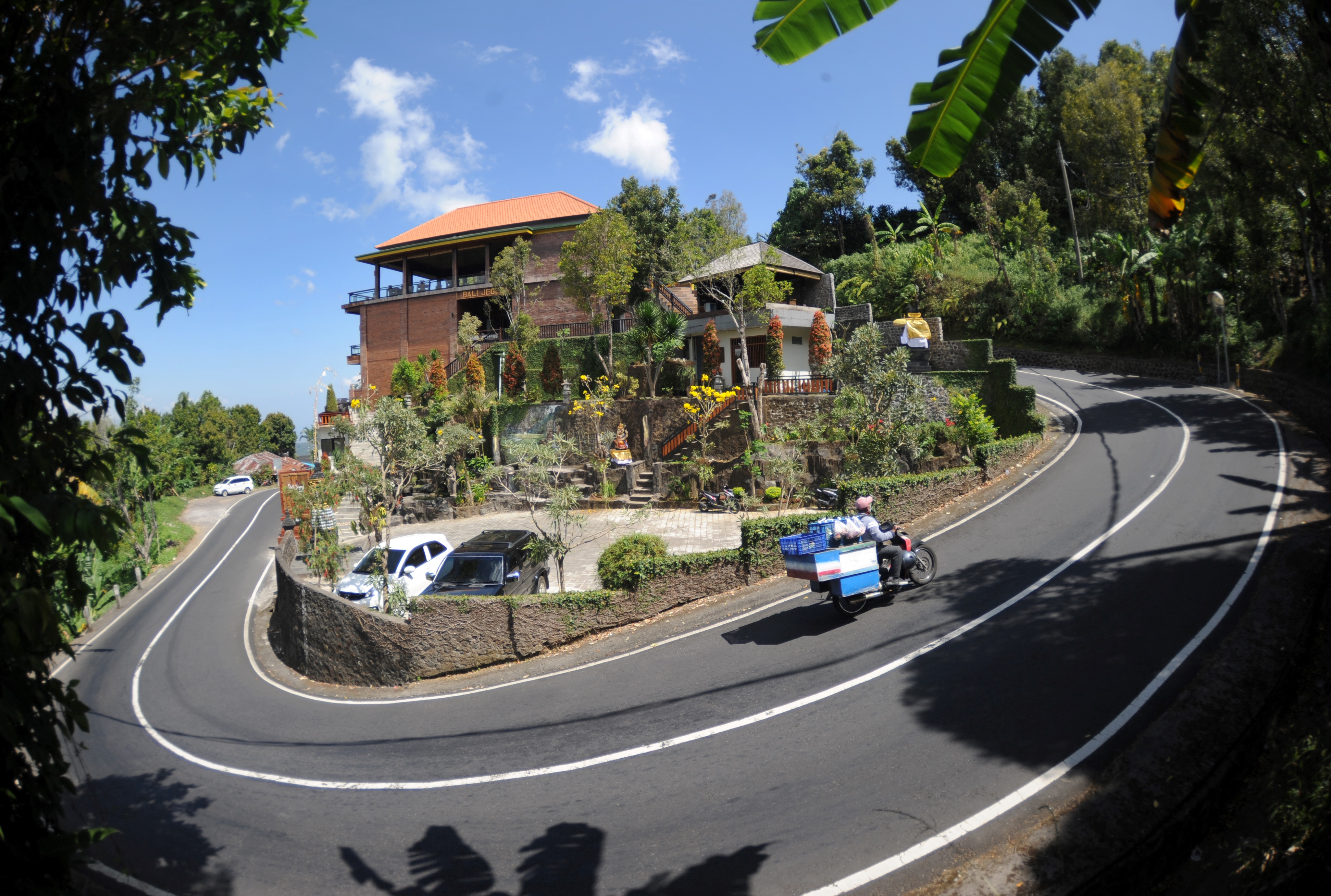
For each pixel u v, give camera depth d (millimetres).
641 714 9102
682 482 25234
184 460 56625
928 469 21797
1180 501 14484
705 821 6465
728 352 33375
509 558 15305
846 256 49594
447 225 49500
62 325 3662
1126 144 37188
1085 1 2760
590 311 34125
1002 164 50594
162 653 18984
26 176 3414
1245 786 6301
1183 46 3074
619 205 39594
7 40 3445
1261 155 15938
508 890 5852
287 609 16438
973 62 2900
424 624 12586
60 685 3588
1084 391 29344
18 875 3500
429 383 38312
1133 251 33844
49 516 3336
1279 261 28297
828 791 6652
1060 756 6648
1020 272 40562
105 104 3713
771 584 13648
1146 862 5285
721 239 30781
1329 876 3848
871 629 10617
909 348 29156
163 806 8516
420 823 7230
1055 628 9570
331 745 9961
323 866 6672
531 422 32219
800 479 21812
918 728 7570
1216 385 27156
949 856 5531
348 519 30516
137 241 3848
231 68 4191
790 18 2881
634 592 13039
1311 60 10023
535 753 8508
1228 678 7469
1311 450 16781
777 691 9086
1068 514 14930
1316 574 9852
